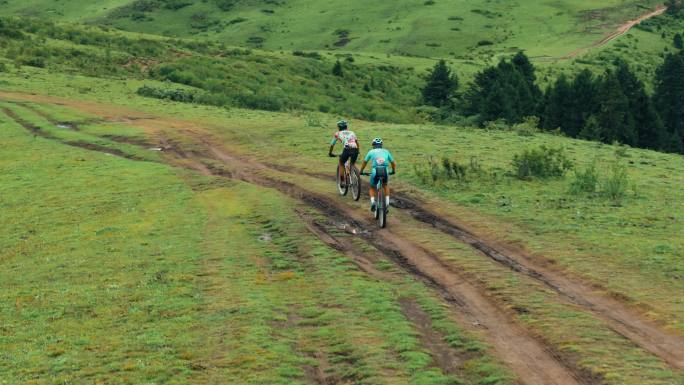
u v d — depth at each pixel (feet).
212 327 37.96
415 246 53.57
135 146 113.19
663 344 34.37
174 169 91.35
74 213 69.92
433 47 565.53
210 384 30.99
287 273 47.09
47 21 344.28
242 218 63.41
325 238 56.18
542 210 63.72
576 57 499.51
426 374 31.01
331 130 125.18
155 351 35.19
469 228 58.80
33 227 65.82
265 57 363.35
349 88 344.49
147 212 68.23
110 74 241.76
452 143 109.50
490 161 90.79
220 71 291.79
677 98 307.99
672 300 39.73
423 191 73.00
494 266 47.70
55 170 93.25
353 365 32.68
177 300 42.68
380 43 582.76
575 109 264.93
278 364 32.81
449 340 35.27
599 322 36.83
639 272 45.06
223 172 91.40
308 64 370.73
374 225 59.98
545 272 47.01
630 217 60.34
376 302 40.78
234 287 44.57
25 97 164.96
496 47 556.51
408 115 286.66
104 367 33.47
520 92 312.09
